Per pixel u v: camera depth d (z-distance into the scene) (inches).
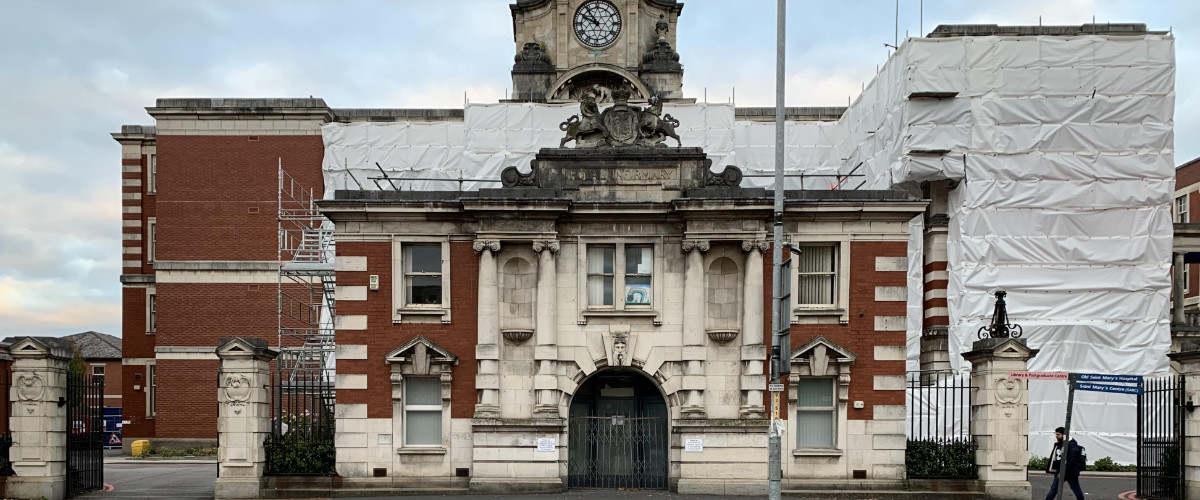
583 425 1261.1
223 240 2006.6
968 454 1206.3
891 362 1216.8
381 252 1228.5
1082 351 1588.3
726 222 1208.2
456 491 1195.9
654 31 2358.5
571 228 1230.3
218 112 2021.4
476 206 1197.1
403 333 1223.5
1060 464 964.0
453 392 1219.9
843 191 1238.9
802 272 1235.9
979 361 1202.6
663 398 1254.3
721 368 1214.9
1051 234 1598.2
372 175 2000.5
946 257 1647.4
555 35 2317.9
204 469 1635.1
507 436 1198.9
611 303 1240.8
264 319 1988.2
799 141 2076.8
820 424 1232.8
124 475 1498.5
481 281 1210.6
